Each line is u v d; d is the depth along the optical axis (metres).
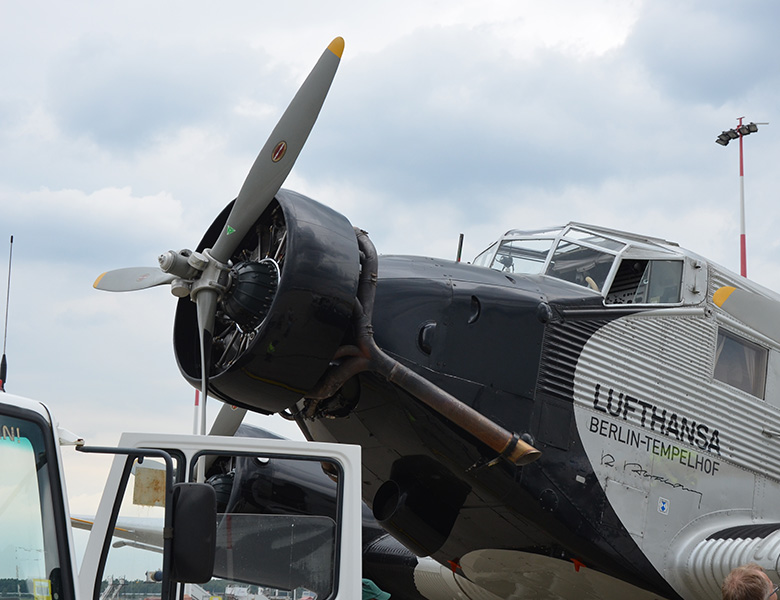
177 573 3.51
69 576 3.26
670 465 8.05
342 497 4.74
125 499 4.59
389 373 6.70
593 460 7.61
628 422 7.84
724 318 8.55
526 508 7.39
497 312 7.34
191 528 3.53
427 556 8.07
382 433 7.28
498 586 8.59
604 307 7.86
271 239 6.89
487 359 7.23
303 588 4.64
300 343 6.40
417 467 7.45
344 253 6.59
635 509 7.80
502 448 6.73
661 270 8.37
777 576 7.29
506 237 9.02
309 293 6.38
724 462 8.43
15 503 3.21
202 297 6.66
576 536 7.54
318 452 4.78
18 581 3.16
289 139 6.60
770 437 8.82
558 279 8.11
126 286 7.23
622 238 8.55
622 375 7.85
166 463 3.67
